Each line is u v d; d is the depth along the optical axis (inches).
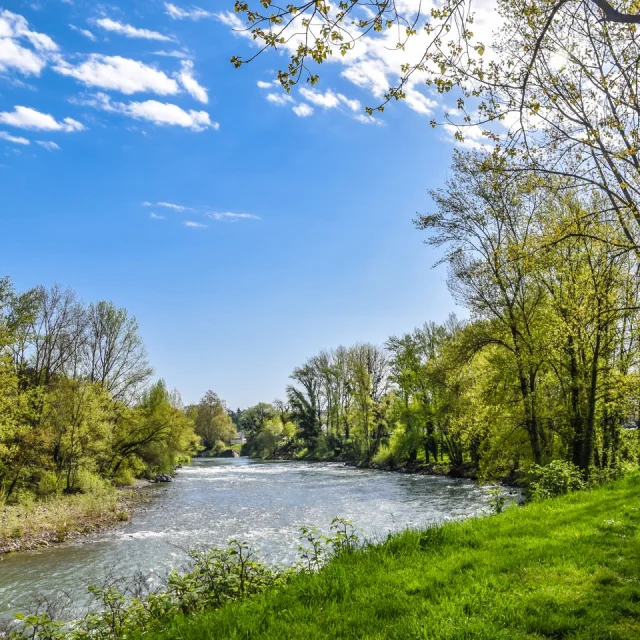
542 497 540.1
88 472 1411.2
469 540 338.3
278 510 1115.9
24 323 1263.5
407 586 249.1
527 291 812.6
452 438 1737.2
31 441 1152.8
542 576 255.3
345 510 1072.8
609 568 261.7
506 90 374.3
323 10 223.5
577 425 775.1
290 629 207.2
